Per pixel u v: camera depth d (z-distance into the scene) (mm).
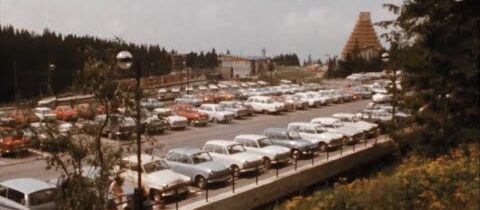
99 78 12117
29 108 13969
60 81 89625
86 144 12211
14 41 89188
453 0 19828
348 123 36219
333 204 11656
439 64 19844
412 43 21828
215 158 24938
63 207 12234
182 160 22969
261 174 25031
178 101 58281
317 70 158125
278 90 72688
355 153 27906
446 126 19500
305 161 28000
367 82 101812
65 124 13000
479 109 19094
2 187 16922
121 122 12680
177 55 130250
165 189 19906
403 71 22031
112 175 12797
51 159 12219
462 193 11195
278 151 26469
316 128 32125
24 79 86062
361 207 11625
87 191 11859
